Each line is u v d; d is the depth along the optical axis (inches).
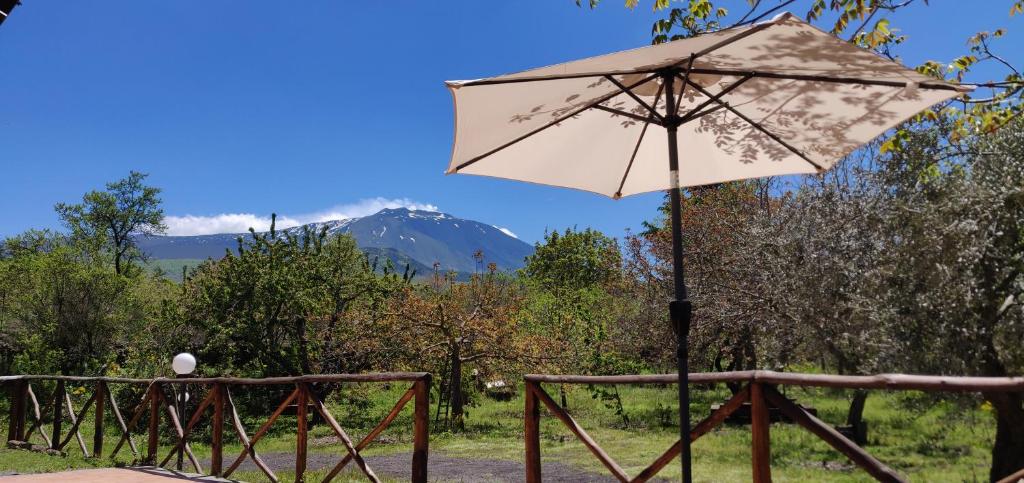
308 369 683.4
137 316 815.7
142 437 518.9
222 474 242.4
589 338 631.2
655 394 681.0
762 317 455.8
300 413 214.7
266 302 666.8
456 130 110.7
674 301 98.9
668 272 644.7
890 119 107.9
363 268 737.0
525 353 597.3
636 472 179.5
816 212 421.1
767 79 111.3
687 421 96.3
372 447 464.1
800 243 422.9
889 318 324.2
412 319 608.1
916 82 95.5
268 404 668.7
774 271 440.8
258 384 231.0
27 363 693.9
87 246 961.5
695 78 116.0
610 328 688.4
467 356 612.7
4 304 786.2
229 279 665.6
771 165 133.6
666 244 658.8
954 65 208.1
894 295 327.6
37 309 767.1
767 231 462.9
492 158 131.2
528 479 166.1
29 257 848.3
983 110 217.6
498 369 621.0
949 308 293.7
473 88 101.1
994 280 299.3
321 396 650.2
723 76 113.8
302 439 214.1
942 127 329.4
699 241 613.3
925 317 308.2
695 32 198.2
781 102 114.8
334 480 291.6
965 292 288.7
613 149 141.5
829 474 108.9
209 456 424.8
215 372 634.8
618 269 765.3
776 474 114.0
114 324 790.5
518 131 120.5
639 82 105.7
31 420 575.5
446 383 639.8
